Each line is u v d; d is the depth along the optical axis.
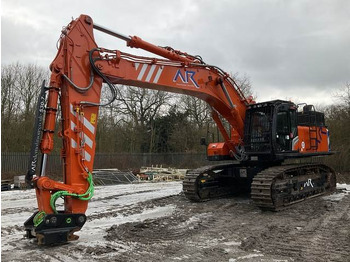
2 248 5.49
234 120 9.88
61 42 6.06
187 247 5.58
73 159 5.78
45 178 5.45
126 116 35.25
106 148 31.31
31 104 27.75
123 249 5.46
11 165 21.97
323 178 11.14
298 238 6.11
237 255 5.16
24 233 6.50
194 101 36.28
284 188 8.77
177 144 36.03
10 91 27.50
